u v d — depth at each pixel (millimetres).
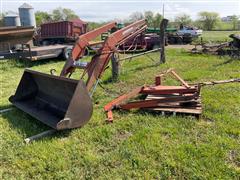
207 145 3514
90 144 3693
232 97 5438
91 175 3012
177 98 4754
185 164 3115
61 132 4031
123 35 6039
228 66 8844
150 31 20641
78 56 5457
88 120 4172
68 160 3295
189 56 12000
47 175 3021
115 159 3281
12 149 3582
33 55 10430
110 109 4844
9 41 10961
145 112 4758
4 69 9703
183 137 3797
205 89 6012
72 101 3904
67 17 51688
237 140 3680
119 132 4070
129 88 6566
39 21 38062
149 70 8625
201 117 4512
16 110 5066
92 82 5254
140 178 2930
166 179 2900
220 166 3041
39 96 5172
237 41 12109
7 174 3090
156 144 3580
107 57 5504
